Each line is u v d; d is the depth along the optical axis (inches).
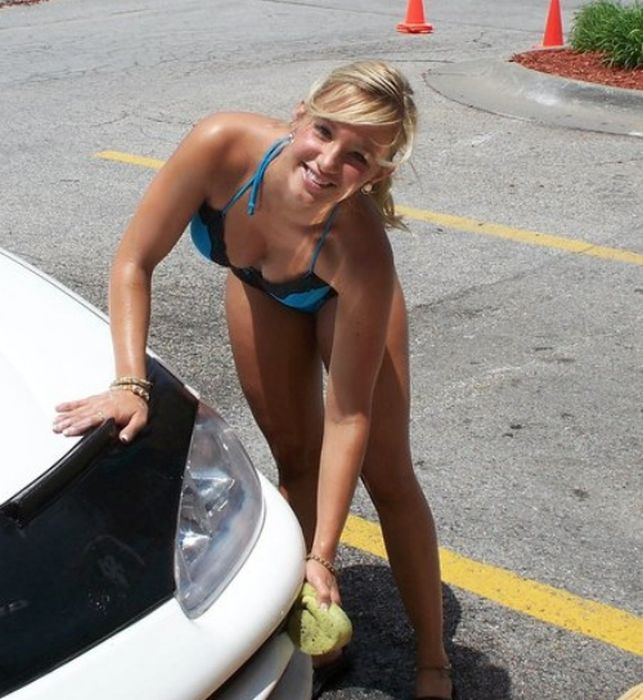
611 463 183.0
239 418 194.5
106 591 88.4
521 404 200.4
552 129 367.6
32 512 88.8
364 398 107.7
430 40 515.5
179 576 93.0
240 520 101.3
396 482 122.7
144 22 565.0
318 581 101.6
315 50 493.0
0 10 601.0
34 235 282.2
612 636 144.5
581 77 399.2
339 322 107.9
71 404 98.9
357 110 97.7
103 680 84.4
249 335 123.3
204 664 89.7
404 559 126.0
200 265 258.4
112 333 108.5
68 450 94.0
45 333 108.0
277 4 605.6
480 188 315.0
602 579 155.0
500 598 150.9
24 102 408.2
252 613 94.9
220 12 587.8
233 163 108.3
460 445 187.3
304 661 106.1
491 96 402.0
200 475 101.6
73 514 90.5
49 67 466.6
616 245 274.7
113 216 296.0
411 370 211.8
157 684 86.6
